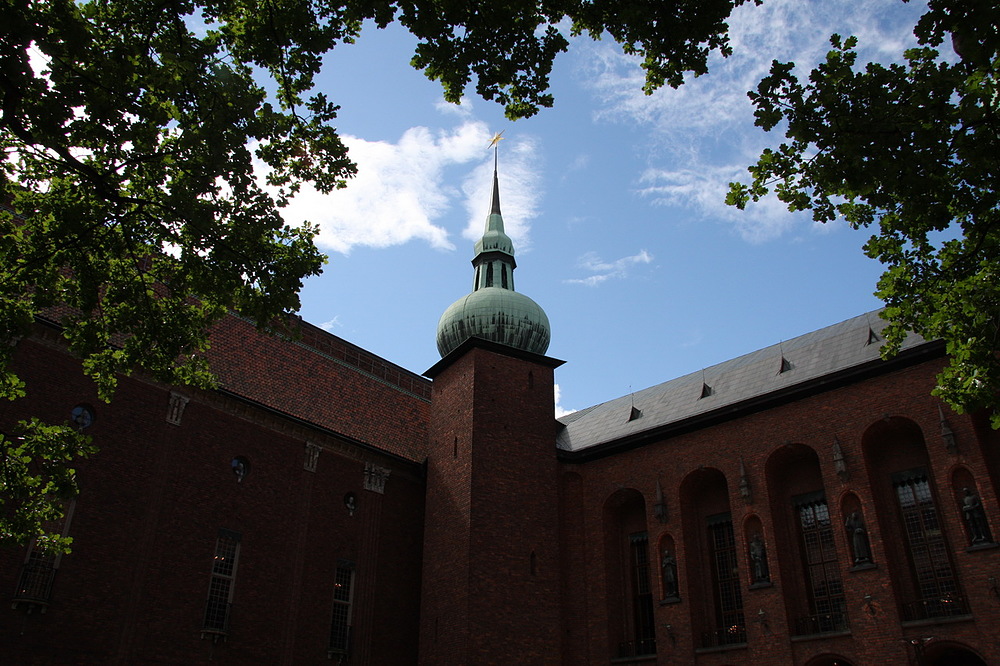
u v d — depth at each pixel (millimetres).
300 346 38250
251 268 16250
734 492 31156
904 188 13758
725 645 29547
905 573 27016
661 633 31453
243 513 30531
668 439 34188
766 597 28953
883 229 16859
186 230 16156
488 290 41406
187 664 26906
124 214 15836
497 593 31500
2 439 16875
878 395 28359
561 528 35719
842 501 28172
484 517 32750
